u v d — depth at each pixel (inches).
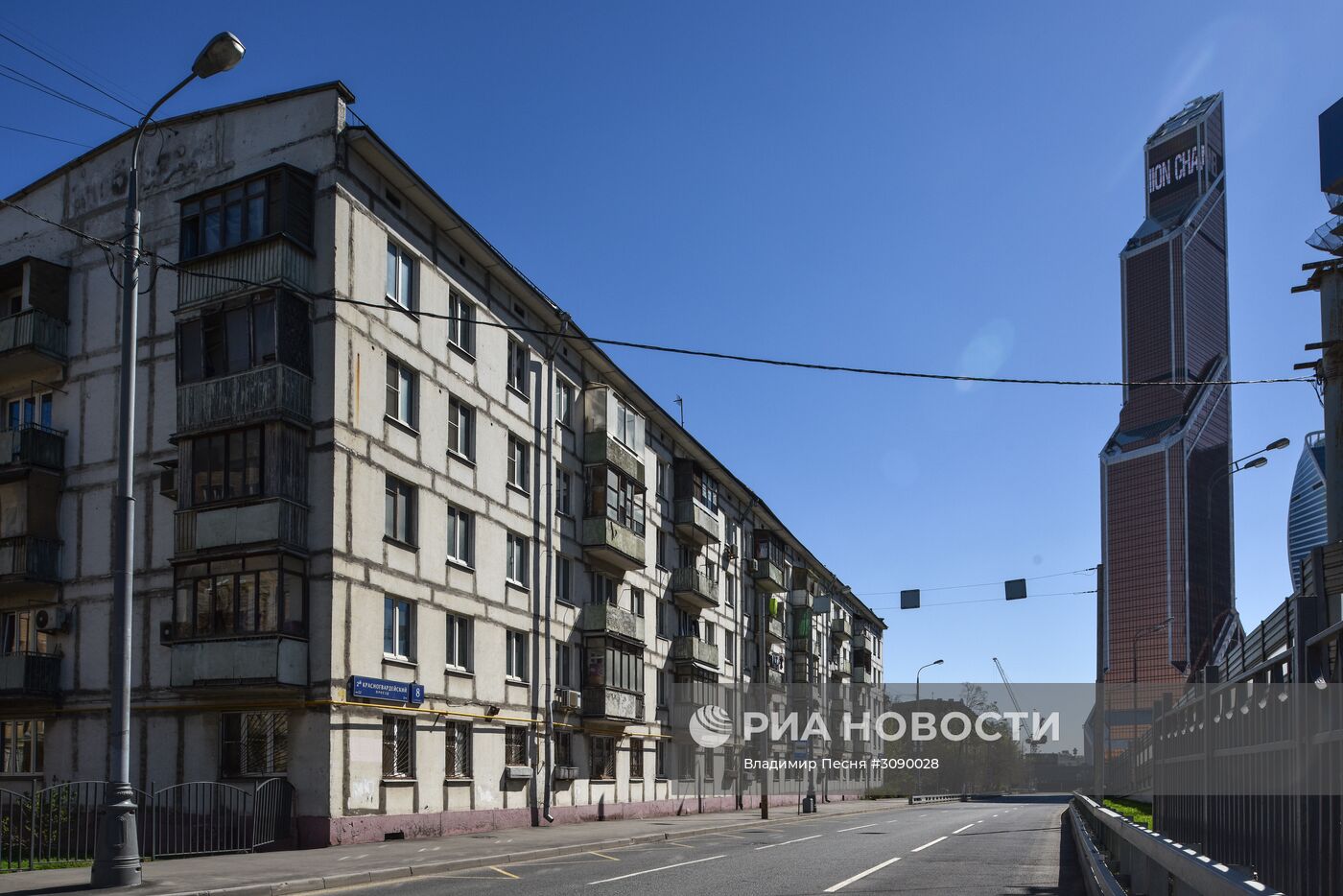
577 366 1485.0
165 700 964.6
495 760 1171.3
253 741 921.5
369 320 1013.8
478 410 1199.6
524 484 1307.8
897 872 665.6
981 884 587.5
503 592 1221.7
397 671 1007.0
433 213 1124.5
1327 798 205.3
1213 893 202.1
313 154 1002.1
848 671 3024.1
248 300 956.0
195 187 1056.2
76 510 1067.3
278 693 902.4
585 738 1419.8
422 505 1073.5
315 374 962.1
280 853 801.6
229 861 722.2
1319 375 723.4
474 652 1146.0
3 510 1067.3
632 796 1566.2
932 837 1090.1
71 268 1123.9
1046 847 914.1
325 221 981.8
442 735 1071.0
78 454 1078.4
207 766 934.4
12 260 1141.1
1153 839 301.1
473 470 1176.8
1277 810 242.5
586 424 1488.7
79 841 745.6
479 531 1178.6
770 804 2215.8
